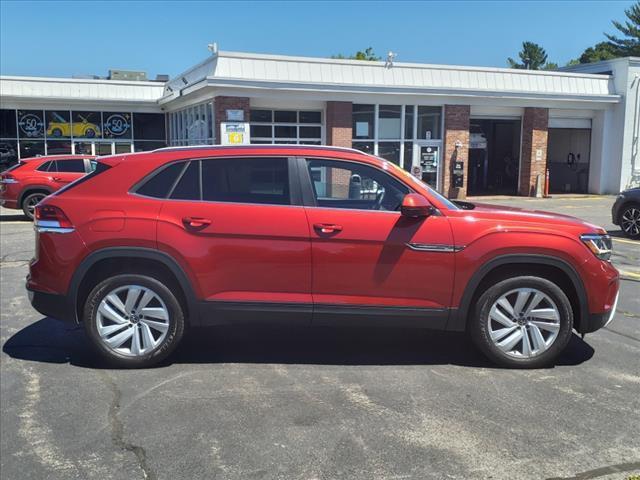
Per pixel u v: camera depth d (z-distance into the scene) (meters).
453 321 4.82
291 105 20.92
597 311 4.88
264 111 20.73
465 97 22.11
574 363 5.08
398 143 21.97
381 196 4.86
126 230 4.70
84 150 25.91
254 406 4.18
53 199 4.84
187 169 4.86
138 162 4.89
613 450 3.60
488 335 4.86
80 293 4.88
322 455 3.53
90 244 4.70
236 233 4.69
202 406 4.18
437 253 4.71
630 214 12.70
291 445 3.64
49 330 5.94
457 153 22.53
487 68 22.66
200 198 4.80
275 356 5.21
